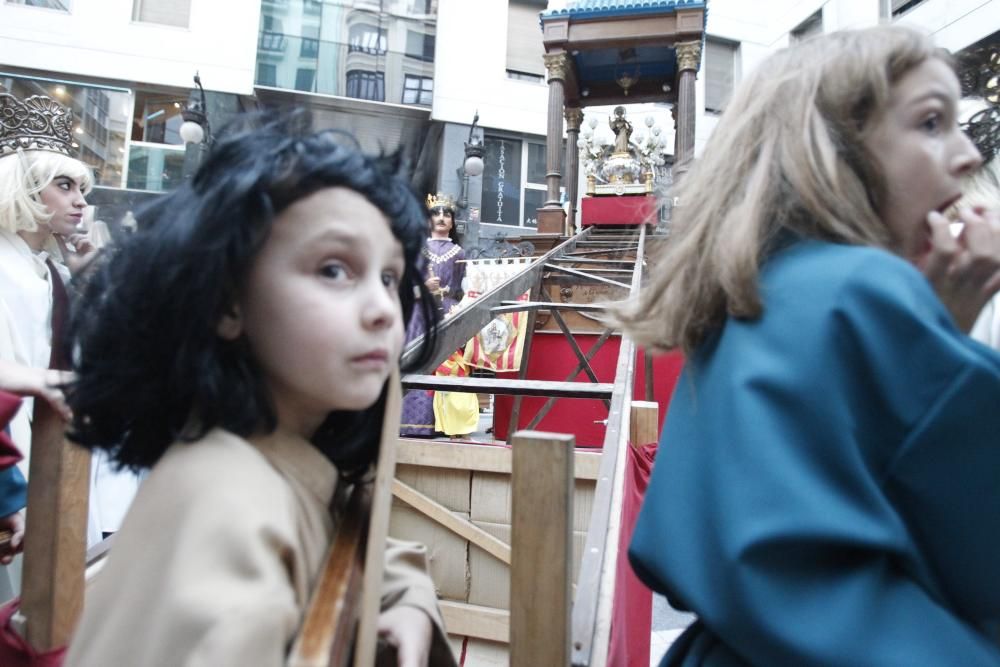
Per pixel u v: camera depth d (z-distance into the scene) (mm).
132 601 386
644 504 547
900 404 392
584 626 563
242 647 337
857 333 406
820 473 390
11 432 1217
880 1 7719
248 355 479
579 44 5551
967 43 6582
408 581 644
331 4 9789
